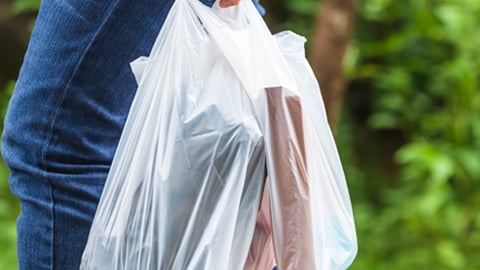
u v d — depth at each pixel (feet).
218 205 6.77
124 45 7.43
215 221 6.75
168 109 6.88
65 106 7.37
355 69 20.72
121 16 7.37
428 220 19.24
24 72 7.58
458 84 20.12
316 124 7.35
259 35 7.13
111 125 7.50
